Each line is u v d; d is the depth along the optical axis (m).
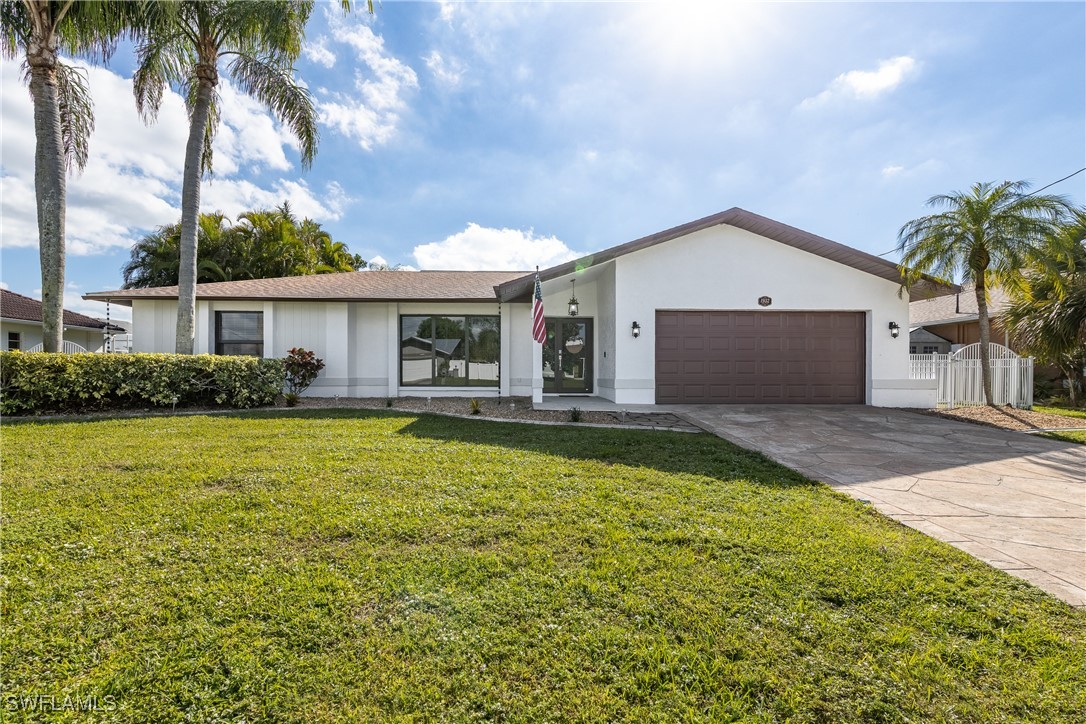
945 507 4.32
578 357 14.07
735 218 10.85
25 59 10.57
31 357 9.20
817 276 11.52
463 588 2.77
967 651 2.24
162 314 13.27
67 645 2.22
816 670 2.11
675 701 1.95
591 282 13.99
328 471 5.11
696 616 2.50
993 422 9.31
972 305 18.52
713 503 4.25
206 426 8.06
